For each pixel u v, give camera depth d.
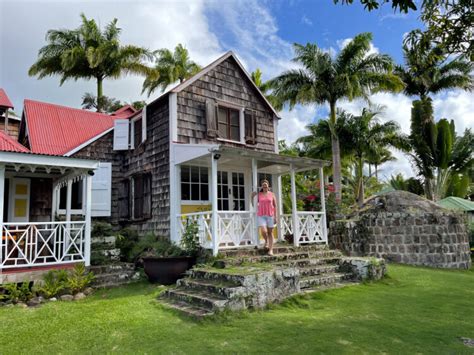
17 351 4.16
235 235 8.80
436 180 20.84
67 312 5.80
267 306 5.95
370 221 12.70
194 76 10.72
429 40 3.81
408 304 6.12
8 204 9.45
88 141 11.80
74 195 11.20
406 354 3.88
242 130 11.80
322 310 5.78
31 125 12.43
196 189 10.44
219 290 5.90
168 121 10.30
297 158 9.78
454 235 11.38
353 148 19.50
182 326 4.95
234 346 4.16
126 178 11.84
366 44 17.27
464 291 7.23
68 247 7.96
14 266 7.02
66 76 22.66
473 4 3.47
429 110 20.48
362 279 8.13
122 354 4.01
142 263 9.12
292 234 10.56
